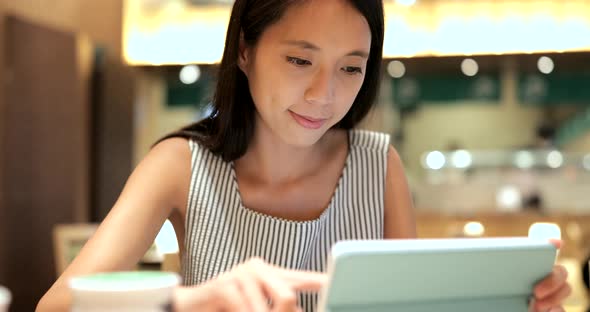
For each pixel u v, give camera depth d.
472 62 6.84
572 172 6.80
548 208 6.70
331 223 1.30
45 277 4.63
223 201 1.25
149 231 1.18
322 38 1.06
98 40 5.32
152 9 6.05
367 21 1.09
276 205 1.27
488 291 0.85
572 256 5.65
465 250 0.79
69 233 3.39
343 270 0.74
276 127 1.13
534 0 6.10
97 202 5.23
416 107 8.91
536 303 0.89
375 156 1.35
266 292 0.80
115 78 5.37
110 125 5.32
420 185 7.07
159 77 6.61
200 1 6.08
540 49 6.11
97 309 0.64
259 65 1.12
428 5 6.26
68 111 4.79
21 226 4.52
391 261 0.75
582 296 2.85
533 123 8.72
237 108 1.24
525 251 0.83
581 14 6.04
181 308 0.80
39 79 4.68
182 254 1.33
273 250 1.24
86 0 5.25
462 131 8.88
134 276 0.70
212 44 6.05
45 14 4.93
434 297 0.81
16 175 4.52
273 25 1.09
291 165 1.27
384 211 1.36
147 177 1.21
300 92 1.08
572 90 7.73
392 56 6.33
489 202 6.85
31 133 4.62
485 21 6.18
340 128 1.35
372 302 0.78
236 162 1.29
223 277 0.83
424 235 6.11
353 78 1.11
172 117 7.33
